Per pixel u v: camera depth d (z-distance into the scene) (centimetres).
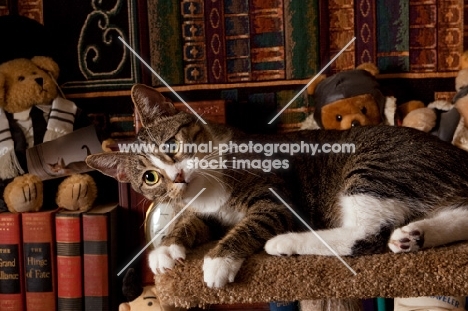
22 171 139
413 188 98
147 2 148
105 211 135
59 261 133
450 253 87
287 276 88
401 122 142
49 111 144
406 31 148
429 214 97
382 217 95
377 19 148
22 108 141
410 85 150
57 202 139
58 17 149
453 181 98
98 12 149
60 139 141
